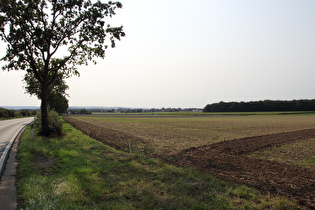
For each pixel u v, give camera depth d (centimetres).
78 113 13425
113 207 512
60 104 4559
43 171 788
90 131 2469
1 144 1361
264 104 13562
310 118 6862
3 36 1600
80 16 1723
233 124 4222
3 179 687
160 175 772
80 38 1816
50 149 1203
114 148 1410
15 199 542
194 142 1750
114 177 740
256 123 4522
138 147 1453
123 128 3073
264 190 654
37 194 553
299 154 1304
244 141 1844
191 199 571
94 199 556
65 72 2058
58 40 1759
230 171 873
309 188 685
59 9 1639
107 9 1745
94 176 737
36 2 1583
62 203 508
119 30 1816
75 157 1021
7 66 1700
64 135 1900
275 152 1368
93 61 1964
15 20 1563
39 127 1959
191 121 5391
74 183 650
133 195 590
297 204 557
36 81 3319
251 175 820
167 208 522
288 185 709
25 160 885
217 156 1199
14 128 2536
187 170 850
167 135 2231
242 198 594
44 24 1675
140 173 793
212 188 659
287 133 2558
